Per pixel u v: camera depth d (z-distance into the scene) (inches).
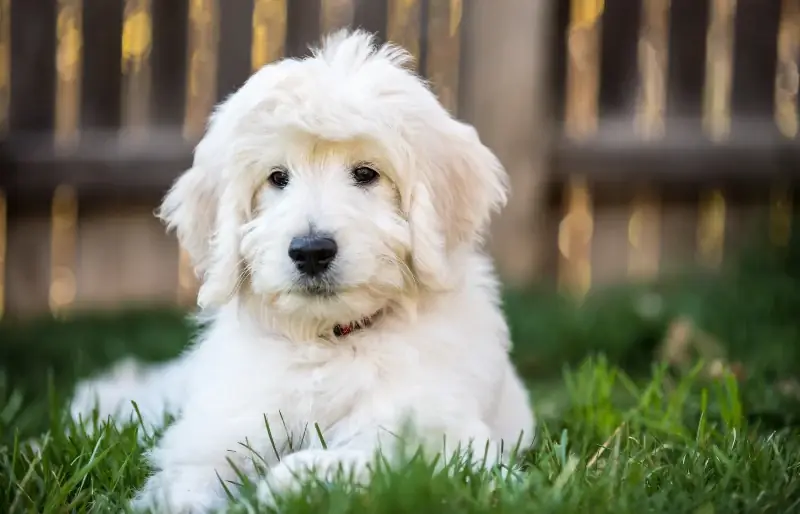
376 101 152.9
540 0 342.0
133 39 346.9
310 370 150.9
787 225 356.2
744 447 144.2
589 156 350.0
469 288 166.2
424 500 110.9
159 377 212.2
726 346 264.7
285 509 114.0
